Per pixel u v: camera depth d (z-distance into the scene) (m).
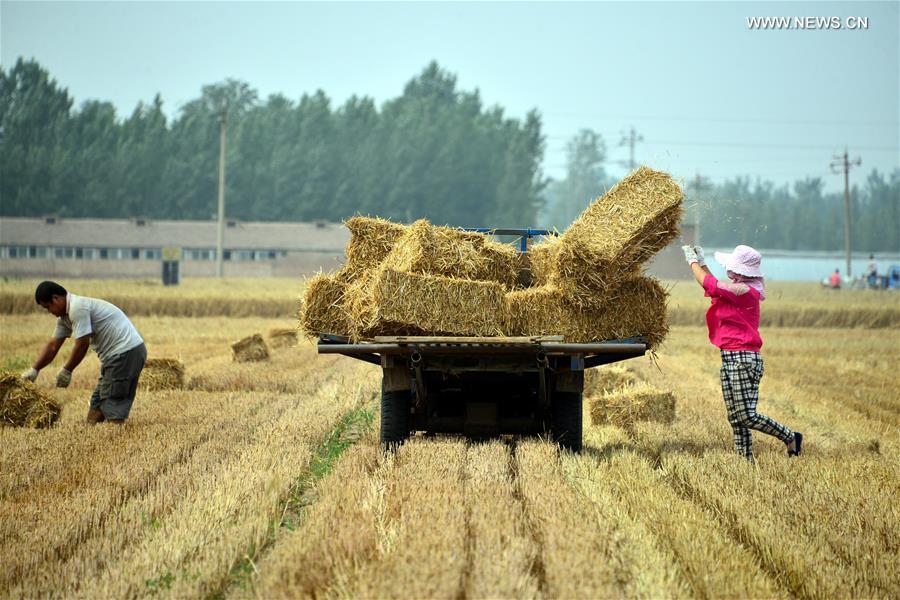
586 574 14.31
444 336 22.48
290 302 102.25
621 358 25.28
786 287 169.88
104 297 100.88
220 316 102.12
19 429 28.61
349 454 24.14
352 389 38.97
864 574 15.28
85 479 21.33
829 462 23.97
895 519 18.31
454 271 23.19
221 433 27.67
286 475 21.73
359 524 16.98
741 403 25.14
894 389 46.31
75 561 15.59
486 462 21.97
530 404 26.28
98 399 29.89
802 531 17.34
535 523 17.38
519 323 23.22
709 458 23.62
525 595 13.69
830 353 68.00
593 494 19.47
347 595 13.69
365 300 22.67
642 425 30.36
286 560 15.22
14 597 14.26
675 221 23.84
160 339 69.75
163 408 33.25
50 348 29.80
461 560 14.82
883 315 101.12
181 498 19.91
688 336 82.00
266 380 42.16
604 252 22.59
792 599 14.47
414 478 20.36
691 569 15.09
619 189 24.00
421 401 24.64
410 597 13.34
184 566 15.55
